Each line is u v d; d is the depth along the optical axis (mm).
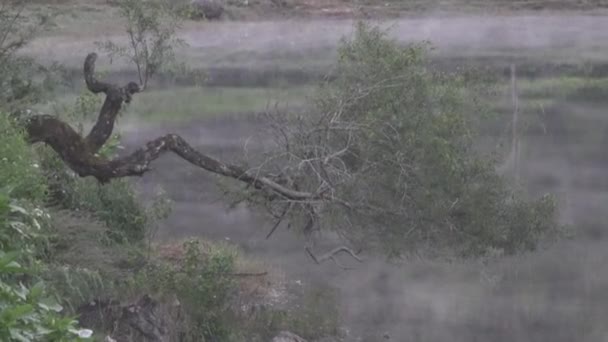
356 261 19875
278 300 17938
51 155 16438
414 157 16000
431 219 16219
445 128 16109
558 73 33906
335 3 41812
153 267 16078
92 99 18891
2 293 9180
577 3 43438
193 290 15695
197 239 18891
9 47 15969
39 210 11445
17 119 14203
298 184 16141
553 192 22438
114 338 14070
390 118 16000
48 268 12898
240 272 18422
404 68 16266
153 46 16812
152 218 18797
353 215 16219
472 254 16922
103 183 15703
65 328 9406
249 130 25828
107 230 16109
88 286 14070
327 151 16016
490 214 16422
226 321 15945
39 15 19375
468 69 20812
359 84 16266
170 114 27688
